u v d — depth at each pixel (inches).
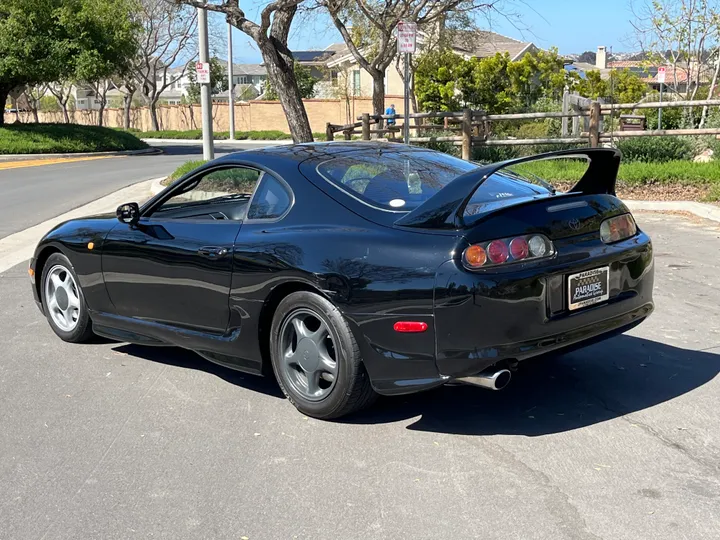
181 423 174.9
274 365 178.7
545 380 195.0
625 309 173.9
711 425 165.2
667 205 468.4
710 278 298.8
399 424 170.7
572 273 161.0
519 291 152.3
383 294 155.6
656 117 875.4
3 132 1305.4
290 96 611.5
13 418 179.3
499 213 156.7
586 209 169.0
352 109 1892.2
